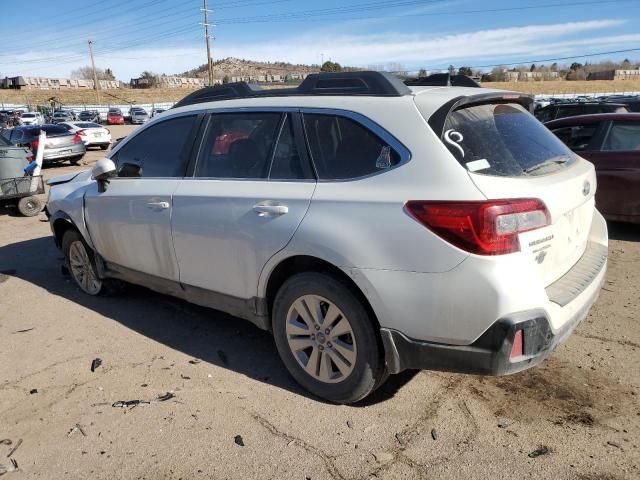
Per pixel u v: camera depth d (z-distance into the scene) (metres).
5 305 5.00
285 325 3.30
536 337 2.60
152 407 3.25
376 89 3.10
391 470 2.65
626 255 5.95
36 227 8.59
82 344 4.14
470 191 2.59
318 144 3.19
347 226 2.89
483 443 2.82
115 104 86.94
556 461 2.67
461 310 2.61
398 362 2.87
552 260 2.89
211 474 2.67
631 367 3.50
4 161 9.19
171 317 4.61
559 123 7.25
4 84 108.75
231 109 3.72
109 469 2.74
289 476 2.64
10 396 3.43
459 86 3.68
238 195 3.43
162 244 3.98
